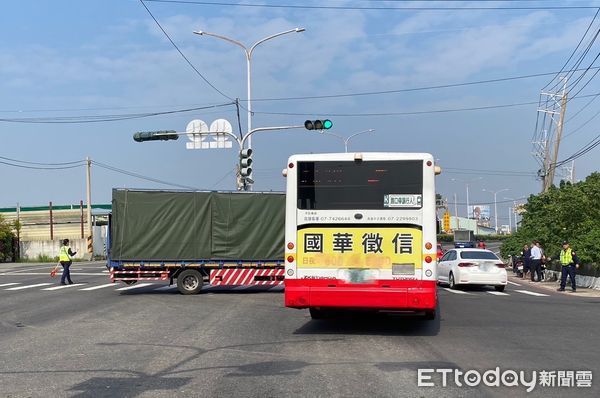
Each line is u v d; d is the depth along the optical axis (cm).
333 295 1120
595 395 711
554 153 4116
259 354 949
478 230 13350
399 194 1120
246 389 728
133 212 2025
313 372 819
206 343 1052
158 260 2017
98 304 1712
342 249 1127
